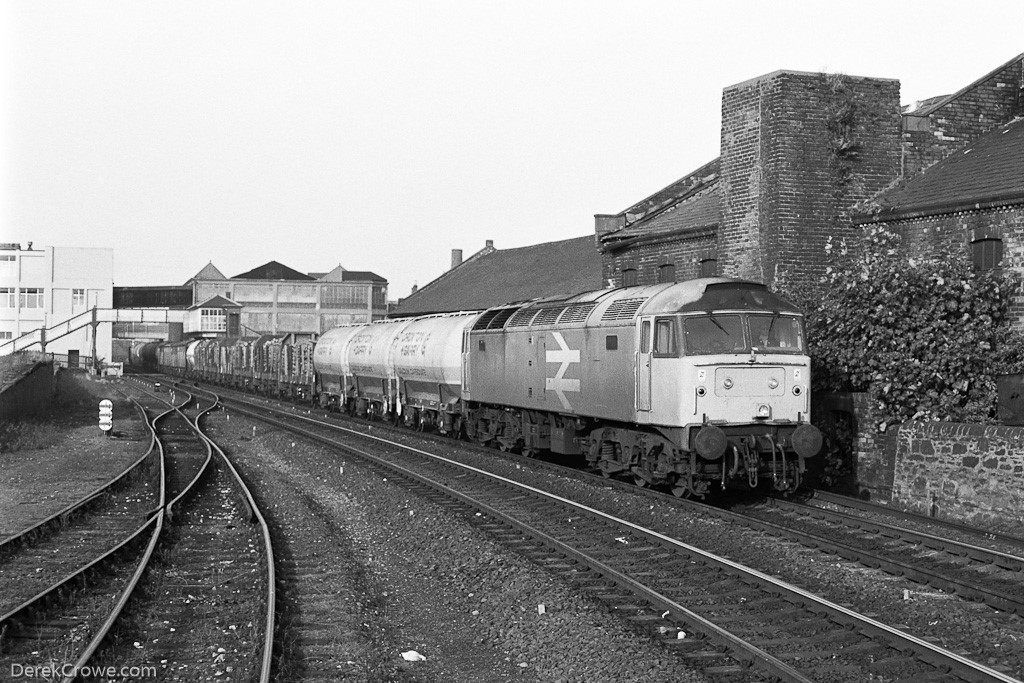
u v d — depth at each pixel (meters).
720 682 8.28
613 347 18.95
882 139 23.41
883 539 14.23
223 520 16.72
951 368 18.05
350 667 8.97
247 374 62.12
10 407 31.03
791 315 17.59
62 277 86.06
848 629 9.56
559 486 19.59
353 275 133.62
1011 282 18.91
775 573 12.04
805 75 22.73
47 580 12.20
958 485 16.25
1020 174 19.89
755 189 23.16
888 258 19.27
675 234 26.78
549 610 10.62
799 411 17.36
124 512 17.53
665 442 17.75
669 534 14.72
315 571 12.83
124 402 49.00
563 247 49.72
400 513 17.02
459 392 29.17
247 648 9.51
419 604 11.55
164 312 88.19
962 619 9.99
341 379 42.12
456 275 58.53
